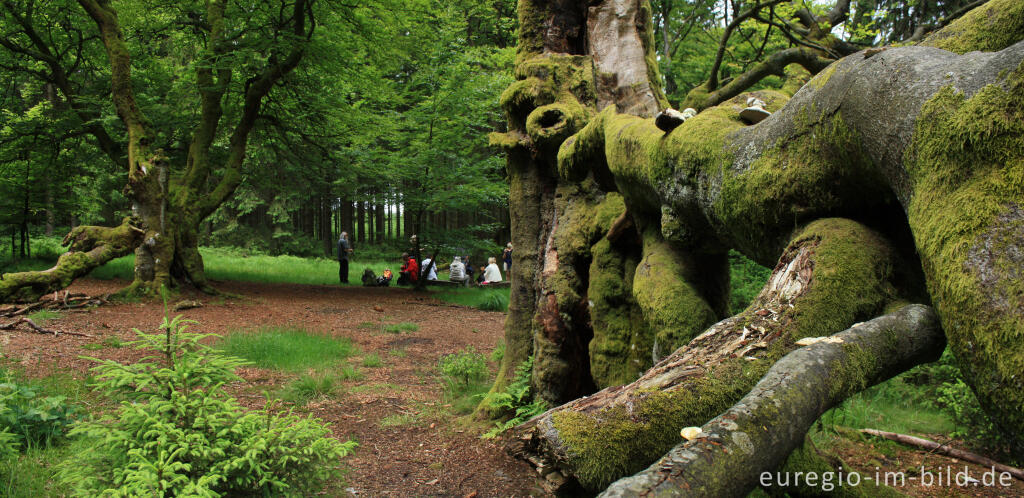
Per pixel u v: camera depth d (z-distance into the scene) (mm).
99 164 18641
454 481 3842
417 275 17484
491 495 3641
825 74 2139
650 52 5062
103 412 4555
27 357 6309
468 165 16422
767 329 1887
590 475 1666
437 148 15422
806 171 2168
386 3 13398
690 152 2750
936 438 4836
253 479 2547
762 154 2365
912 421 5277
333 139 16844
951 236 1510
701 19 14719
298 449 2756
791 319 1866
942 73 1685
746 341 1884
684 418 1699
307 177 17938
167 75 16328
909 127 1719
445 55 15195
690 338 2963
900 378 6020
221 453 2484
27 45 14477
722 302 3527
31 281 9883
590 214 4715
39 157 15695
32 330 7789
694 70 15945
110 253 10906
